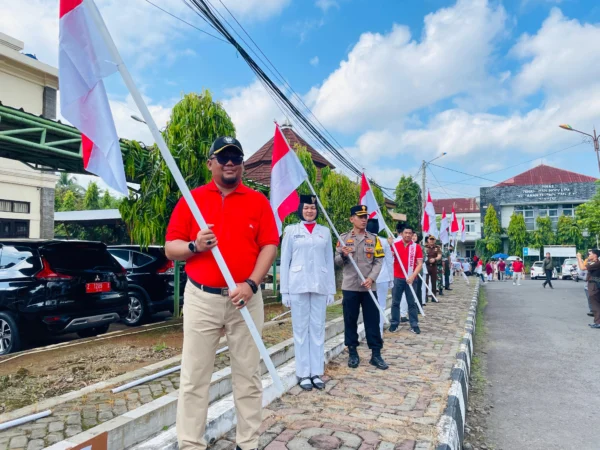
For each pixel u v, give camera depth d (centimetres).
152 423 333
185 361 280
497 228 4134
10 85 1471
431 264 1234
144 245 727
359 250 543
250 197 293
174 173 263
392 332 774
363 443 326
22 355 538
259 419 294
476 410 471
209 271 276
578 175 4453
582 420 439
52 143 659
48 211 1627
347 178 1406
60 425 329
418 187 3641
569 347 758
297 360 462
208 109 732
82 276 632
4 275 598
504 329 942
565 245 3794
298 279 466
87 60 269
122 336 651
